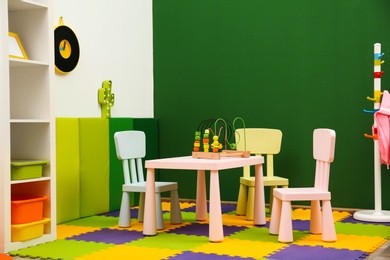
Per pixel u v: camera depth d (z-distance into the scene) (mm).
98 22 4320
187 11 4840
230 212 4262
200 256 2842
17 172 3088
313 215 3395
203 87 4781
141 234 3432
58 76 3928
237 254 2879
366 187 4215
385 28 4148
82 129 4016
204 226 3689
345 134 4277
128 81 4664
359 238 3258
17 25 3338
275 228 3365
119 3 4562
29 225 3109
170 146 4910
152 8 4980
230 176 4676
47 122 3270
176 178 4895
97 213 4176
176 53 4887
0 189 3000
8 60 3004
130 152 3822
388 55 4141
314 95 4375
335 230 3289
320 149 3314
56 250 3029
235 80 4660
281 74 4488
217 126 4723
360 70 4227
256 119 4578
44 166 3291
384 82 4156
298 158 4426
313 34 4375
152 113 4980
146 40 4910
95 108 4285
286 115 4469
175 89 4891
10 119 3066
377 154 3930
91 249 3043
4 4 2994
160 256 2857
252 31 4590
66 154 3873
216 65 4730
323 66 4344
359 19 4230
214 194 3176
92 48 4254
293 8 4441
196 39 4805
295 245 3080
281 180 3965
